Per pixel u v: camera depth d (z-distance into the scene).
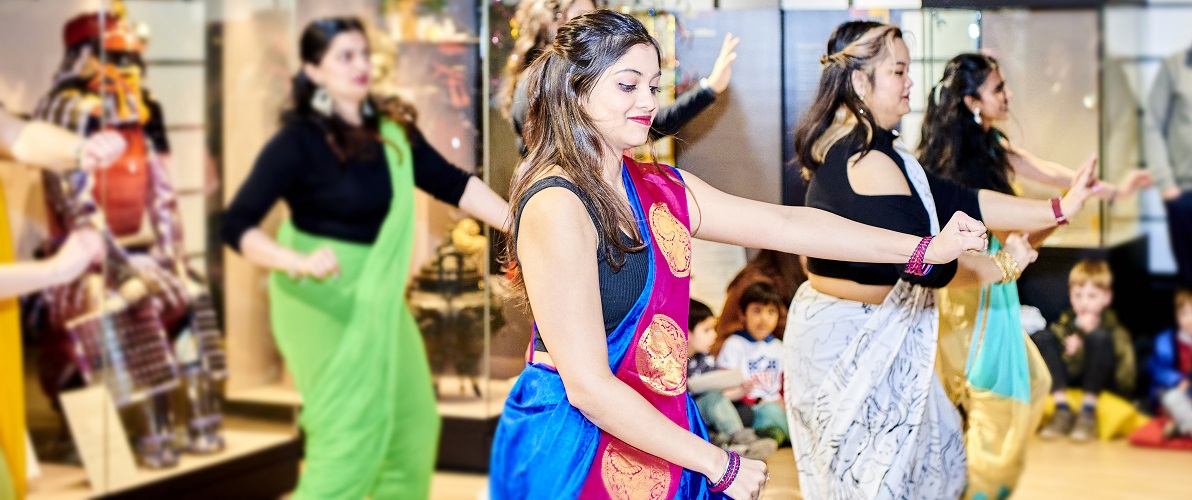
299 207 2.49
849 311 2.07
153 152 2.54
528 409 1.46
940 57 2.12
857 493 2.02
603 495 1.42
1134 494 2.20
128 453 2.56
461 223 2.42
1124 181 2.33
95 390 2.56
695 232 1.59
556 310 1.34
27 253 2.54
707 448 1.32
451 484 2.46
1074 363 2.28
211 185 2.53
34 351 2.55
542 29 2.31
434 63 2.40
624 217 1.42
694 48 2.21
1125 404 2.34
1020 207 2.12
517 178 1.48
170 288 2.55
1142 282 2.43
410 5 2.40
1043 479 2.27
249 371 2.54
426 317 2.45
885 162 2.11
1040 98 2.14
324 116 2.46
